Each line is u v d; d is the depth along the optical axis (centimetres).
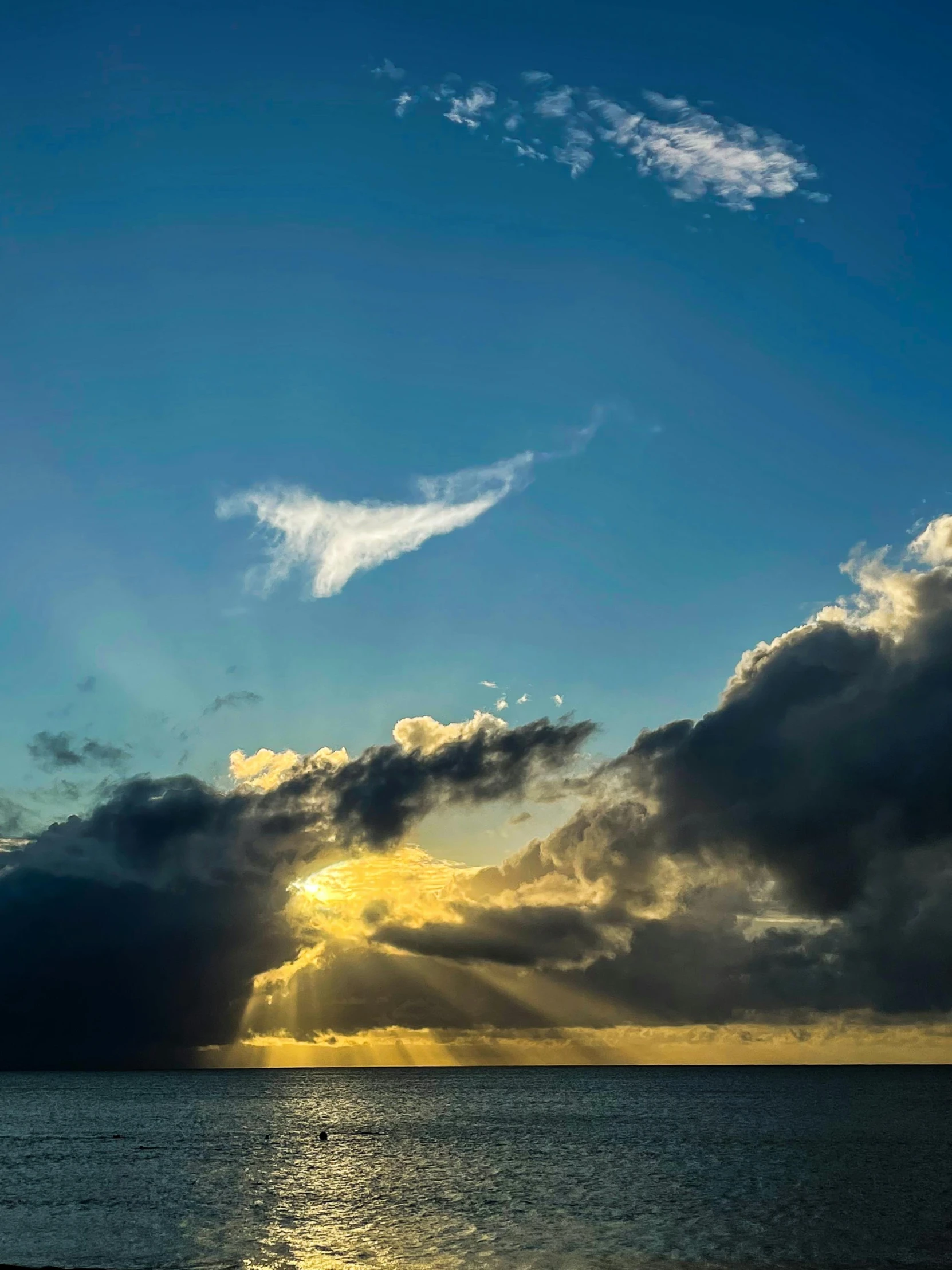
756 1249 6147
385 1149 12712
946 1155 11306
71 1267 5703
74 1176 9981
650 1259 5897
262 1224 7156
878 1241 6356
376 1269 5662
